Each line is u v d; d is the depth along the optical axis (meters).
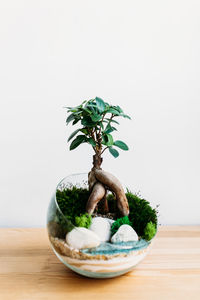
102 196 0.76
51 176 1.13
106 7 1.04
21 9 1.01
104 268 0.66
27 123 1.09
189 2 1.05
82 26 1.04
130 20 1.05
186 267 0.83
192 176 1.17
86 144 1.12
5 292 0.70
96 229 0.70
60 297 0.69
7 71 1.05
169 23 1.06
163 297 0.69
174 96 1.11
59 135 1.11
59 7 1.02
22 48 1.04
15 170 1.12
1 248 0.93
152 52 1.07
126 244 0.67
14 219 1.16
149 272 0.80
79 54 1.06
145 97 1.10
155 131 1.13
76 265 0.68
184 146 1.14
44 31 1.03
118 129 1.12
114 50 1.07
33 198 1.15
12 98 1.07
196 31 1.07
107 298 0.69
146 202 0.80
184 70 1.09
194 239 1.02
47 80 1.07
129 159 1.14
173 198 1.18
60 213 0.66
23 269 0.81
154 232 0.71
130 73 1.08
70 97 1.08
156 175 1.16
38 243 0.97
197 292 0.72
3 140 1.09
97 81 1.08
